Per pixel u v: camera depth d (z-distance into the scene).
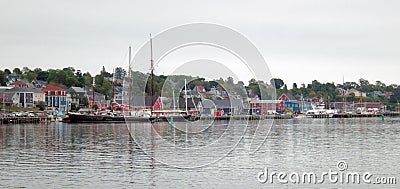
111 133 77.69
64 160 43.78
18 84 188.00
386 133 80.94
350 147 54.75
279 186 33.00
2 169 38.97
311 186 32.91
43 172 37.72
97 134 75.50
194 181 34.50
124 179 35.09
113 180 34.78
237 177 35.81
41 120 121.69
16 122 115.88
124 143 59.03
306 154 47.91
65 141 62.47
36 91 169.62
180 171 38.12
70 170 38.56
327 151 50.47
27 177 35.78
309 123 128.62
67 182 34.12
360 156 46.19
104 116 118.19
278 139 66.50
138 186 33.00
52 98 177.00
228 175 36.53
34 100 167.62
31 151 50.69
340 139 66.81
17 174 36.88
